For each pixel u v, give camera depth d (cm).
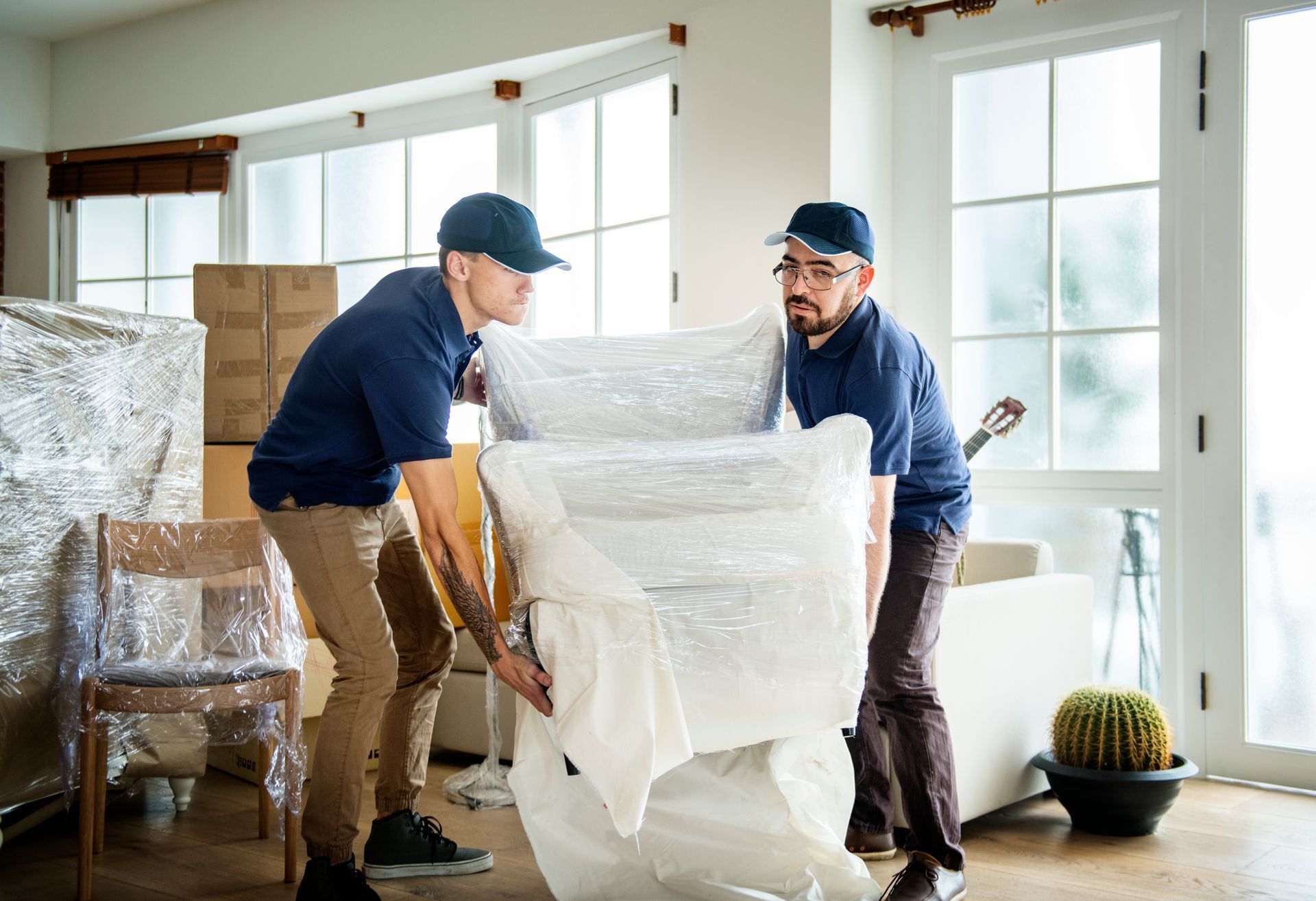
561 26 369
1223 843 258
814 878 202
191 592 281
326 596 215
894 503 228
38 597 249
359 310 207
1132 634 321
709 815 199
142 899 225
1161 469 313
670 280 354
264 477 215
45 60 491
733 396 203
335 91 417
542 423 201
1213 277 306
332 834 213
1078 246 326
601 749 173
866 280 216
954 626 257
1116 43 318
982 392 340
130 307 484
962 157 341
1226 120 304
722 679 180
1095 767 263
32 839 262
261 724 249
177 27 457
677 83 351
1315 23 294
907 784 218
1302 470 298
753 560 181
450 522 195
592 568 178
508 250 195
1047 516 333
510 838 264
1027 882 233
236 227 463
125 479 272
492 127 405
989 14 333
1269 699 303
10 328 241
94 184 482
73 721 251
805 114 323
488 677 298
